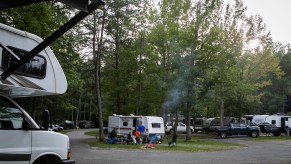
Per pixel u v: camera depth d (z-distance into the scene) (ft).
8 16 59.88
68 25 17.40
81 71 110.93
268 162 59.16
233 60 124.26
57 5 75.20
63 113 205.77
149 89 127.95
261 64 149.59
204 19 117.29
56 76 23.82
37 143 22.81
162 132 108.47
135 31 124.67
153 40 122.72
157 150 80.23
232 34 134.82
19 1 17.26
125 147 86.22
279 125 154.71
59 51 87.10
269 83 152.66
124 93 136.67
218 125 163.53
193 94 115.03
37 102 94.02
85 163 53.72
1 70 20.47
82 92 129.80
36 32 63.93
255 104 191.72
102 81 130.21
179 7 120.26
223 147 91.30
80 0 15.84
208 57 117.19
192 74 114.11
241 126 140.36
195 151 79.56
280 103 245.45
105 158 61.52
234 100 155.63
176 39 117.70
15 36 21.67
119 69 125.08
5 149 21.11
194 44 116.98
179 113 122.21
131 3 104.01
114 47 115.65
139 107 129.80
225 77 124.16
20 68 21.48
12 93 23.52
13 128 21.74
